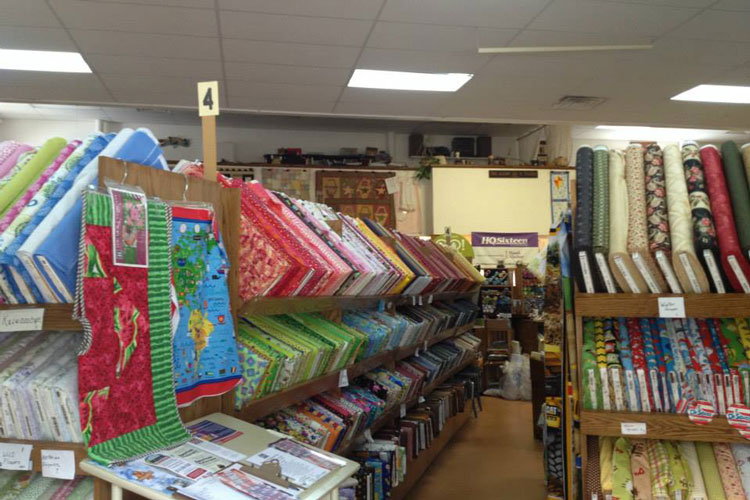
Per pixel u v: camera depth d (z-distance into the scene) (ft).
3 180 5.70
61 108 34.91
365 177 36.70
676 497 6.98
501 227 36.76
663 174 7.68
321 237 9.35
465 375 21.13
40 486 5.32
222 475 4.65
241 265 7.11
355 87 23.56
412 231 36.76
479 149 42.01
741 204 7.14
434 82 23.06
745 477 7.14
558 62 21.07
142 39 18.76
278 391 7.46
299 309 8.36
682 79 22.97
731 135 41.11
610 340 7.88
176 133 38.91
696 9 17.19
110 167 5.06
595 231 7.37
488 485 13.80
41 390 5.00
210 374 6.04
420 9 16.94
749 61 21.15
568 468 8.79
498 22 17.80
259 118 37.73
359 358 10.30
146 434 5.04
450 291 17.84
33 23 17.57
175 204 5.80
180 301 5.73
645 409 7.38
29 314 5.03
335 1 16.37
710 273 7.05
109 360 4.76
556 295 11.57
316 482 4.82
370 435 10.65
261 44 19.21
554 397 11.34
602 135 42.14
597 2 16.69
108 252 4.83
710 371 7.31
